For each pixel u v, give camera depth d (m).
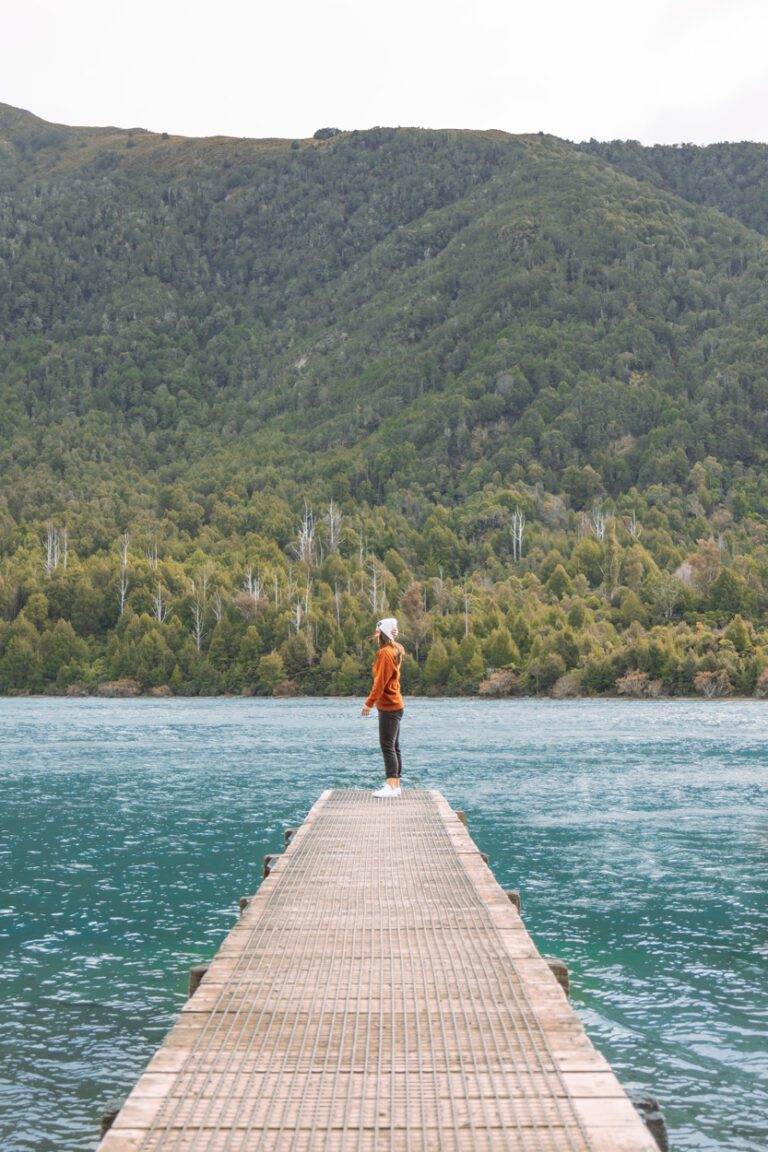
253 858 25.89
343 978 8.05
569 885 21.97
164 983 15.09
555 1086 5.95
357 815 16.77
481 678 127.88
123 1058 12.22
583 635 129.00
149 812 34.69
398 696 19.05
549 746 60.56
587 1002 14.17
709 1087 11.38
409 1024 7.00
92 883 22.67
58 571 172.75
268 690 135.88
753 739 65.06
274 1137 5.35
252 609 152.00
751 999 14.30
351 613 153.50
